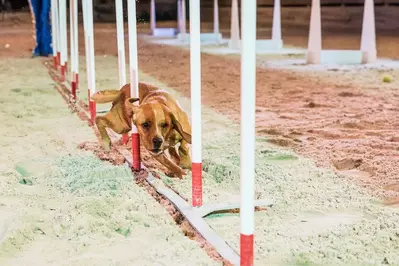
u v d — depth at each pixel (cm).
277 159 562
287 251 347
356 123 710
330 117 767
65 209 420
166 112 466
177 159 509
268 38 2172
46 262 342
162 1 3541
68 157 561
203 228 377
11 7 3862
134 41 504
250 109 285
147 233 379
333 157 560
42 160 554
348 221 398
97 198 435
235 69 1338
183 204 419
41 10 1634
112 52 1750
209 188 468
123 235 379
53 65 1402
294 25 2734
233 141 627
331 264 332
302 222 399
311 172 513
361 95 952
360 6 2869
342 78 1166
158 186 462
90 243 364
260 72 1270
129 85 535
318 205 431
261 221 401
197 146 404
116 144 603
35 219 402
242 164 291
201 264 331
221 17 3161
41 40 1648
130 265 332
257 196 452
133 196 443
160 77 1206
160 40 2277
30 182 497
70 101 873
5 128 707
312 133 670
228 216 414
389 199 443
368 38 1409
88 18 677
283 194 455
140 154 539
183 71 1308
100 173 499
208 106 864
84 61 1502
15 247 363
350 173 515
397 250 348
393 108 826
